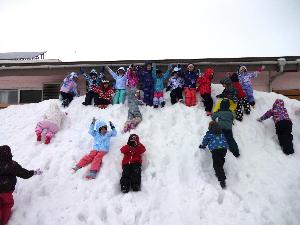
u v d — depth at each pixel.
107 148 8.55
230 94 10.07
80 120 10.30
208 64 12.73
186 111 10.05
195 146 8.69
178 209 7.19
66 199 7.55
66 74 13.39
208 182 7.86
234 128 9.50
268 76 12.94
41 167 8.46
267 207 7.31
